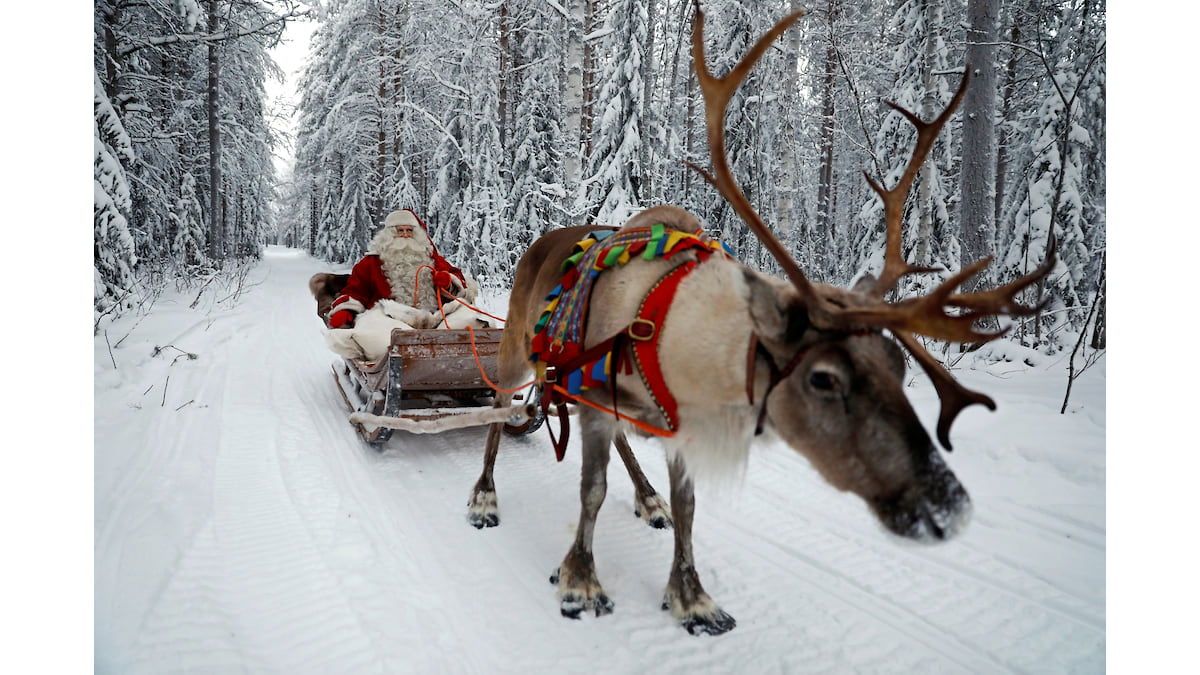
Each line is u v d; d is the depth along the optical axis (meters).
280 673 2.56
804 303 2.14
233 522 3.79
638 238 3.01
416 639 2.84
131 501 3.89
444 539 3.79
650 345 2.65
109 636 2.69
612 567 3.60
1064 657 2.79
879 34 17.28
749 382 2.25
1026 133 11.55
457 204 19.31
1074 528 3.81
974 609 3.15
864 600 3.25
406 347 4.87
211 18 18.27
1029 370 7.09
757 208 13.29
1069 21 9.92
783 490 4.54
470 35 16.58
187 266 17.94
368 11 23.92
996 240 13.16
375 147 27.47
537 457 5.23
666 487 4.69
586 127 14.26
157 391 6.27
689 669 2.75
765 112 14.41
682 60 21.94
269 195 37.38
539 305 3.73
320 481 4.47
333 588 3.17
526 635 2.94
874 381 2.04
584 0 13.11
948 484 1.96
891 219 2.57
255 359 8.28
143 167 16.17
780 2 14.12
